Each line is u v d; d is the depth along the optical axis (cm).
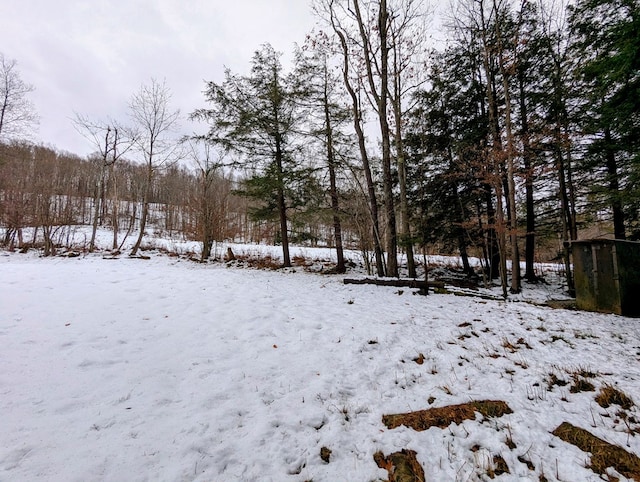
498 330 533
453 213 1286
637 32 510
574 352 439
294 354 438
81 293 668
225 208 1811
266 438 272
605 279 650
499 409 308
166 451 247
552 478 229
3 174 1772
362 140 1048
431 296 778
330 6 1056
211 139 1266
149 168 1745
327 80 1269
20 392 308
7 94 2008
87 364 374
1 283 712
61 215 1789
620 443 256
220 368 389
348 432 286
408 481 225
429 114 1230
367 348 460
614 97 620
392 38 1020
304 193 1280
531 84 1157
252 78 1258
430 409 312
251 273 1121
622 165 881
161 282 835
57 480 209
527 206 1245
